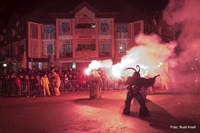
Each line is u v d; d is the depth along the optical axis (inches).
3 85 913.5
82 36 1720.0
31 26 1681.8
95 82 733.3
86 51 1717.5
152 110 521.3
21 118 481.4
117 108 566.6
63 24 1715.1
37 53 1708.9
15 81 914.7
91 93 735.7
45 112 538.0
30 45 1667.1
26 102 708.7
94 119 455.5
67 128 394.6
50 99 760.3
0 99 800.3
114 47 1753.2
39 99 769.6
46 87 859.4
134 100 615.5
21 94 925.2
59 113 522.3
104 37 1732.3
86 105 619.5
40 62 1683.1
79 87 1026.7
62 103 664.4
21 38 1734.7
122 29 1768.0
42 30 1743.4
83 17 1731.1
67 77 1008.9
